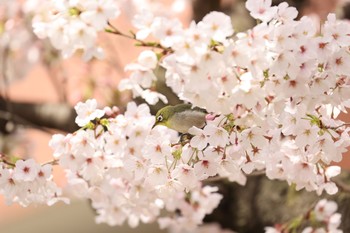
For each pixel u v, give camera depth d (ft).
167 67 10.03
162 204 10.97
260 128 9.97
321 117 10.09
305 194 11.99
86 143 10.16
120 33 10.30
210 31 9.75
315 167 10.33
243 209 12.28
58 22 10.30
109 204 11.28
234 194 12.32
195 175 10.08
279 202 12.10
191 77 9.77
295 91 9.87
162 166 10.12
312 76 9.91
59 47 10.37
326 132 10.06
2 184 10.20
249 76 9.82
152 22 10.14
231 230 12.42
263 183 12.24
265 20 9.85
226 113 9.87
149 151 10.07
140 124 10.12
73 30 10.27
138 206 10.81
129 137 10.12
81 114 10.14
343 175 11.65
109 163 10.25
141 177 10.15
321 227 11.22
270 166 10.36
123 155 10.16
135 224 11.54
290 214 12.00
